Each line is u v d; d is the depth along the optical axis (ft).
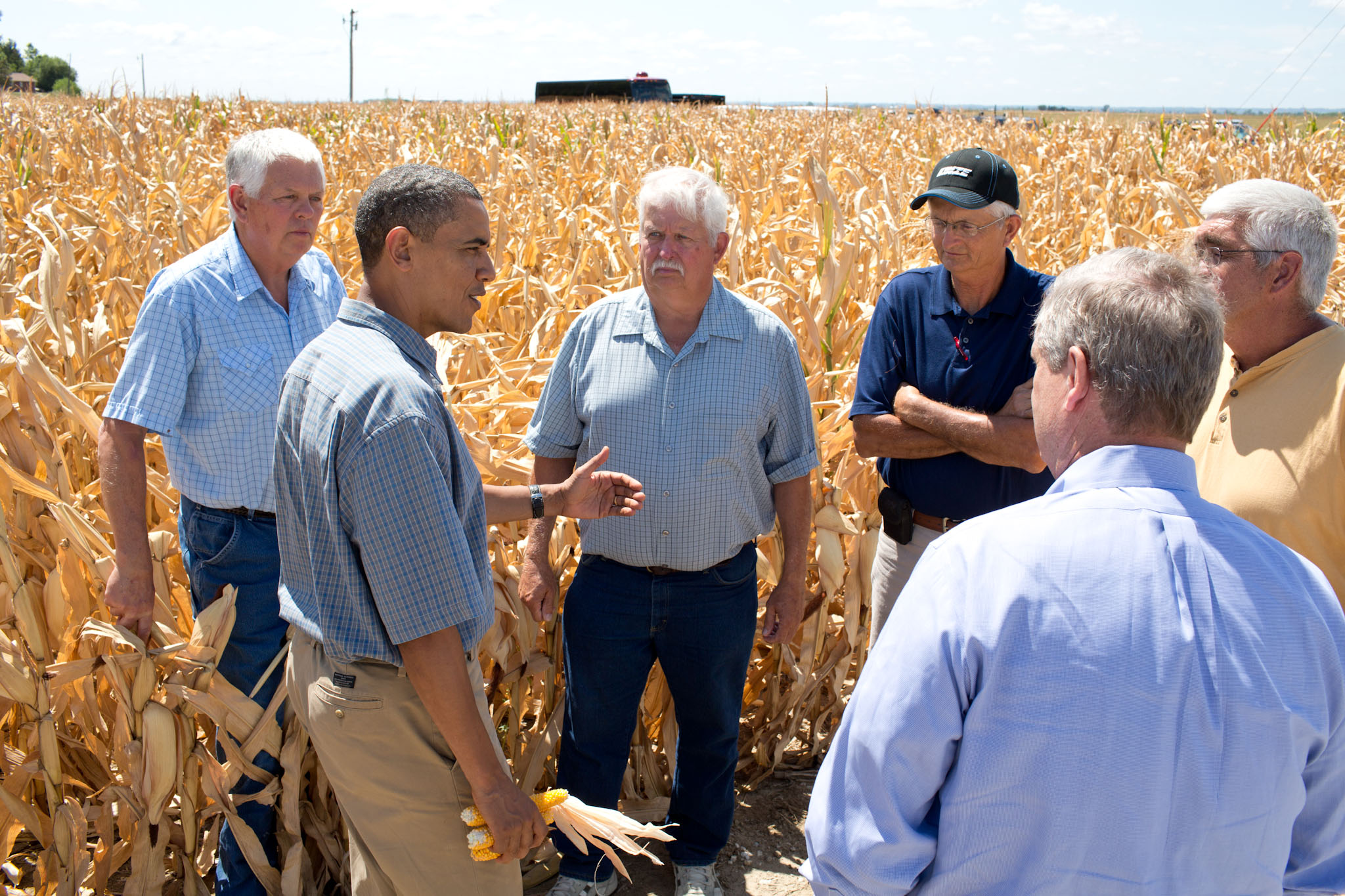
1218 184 27.63
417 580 5.56
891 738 4.10
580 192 22.38
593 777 8.88
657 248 8.01
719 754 8.93
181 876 9.06
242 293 8.52
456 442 6.01
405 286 6.02
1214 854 3.81
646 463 8.33
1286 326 7.55
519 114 61.67
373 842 6.28
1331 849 4.29
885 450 9.21
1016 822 3.94
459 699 5.74
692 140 38.42
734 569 8.68
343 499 5.62
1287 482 7.43
